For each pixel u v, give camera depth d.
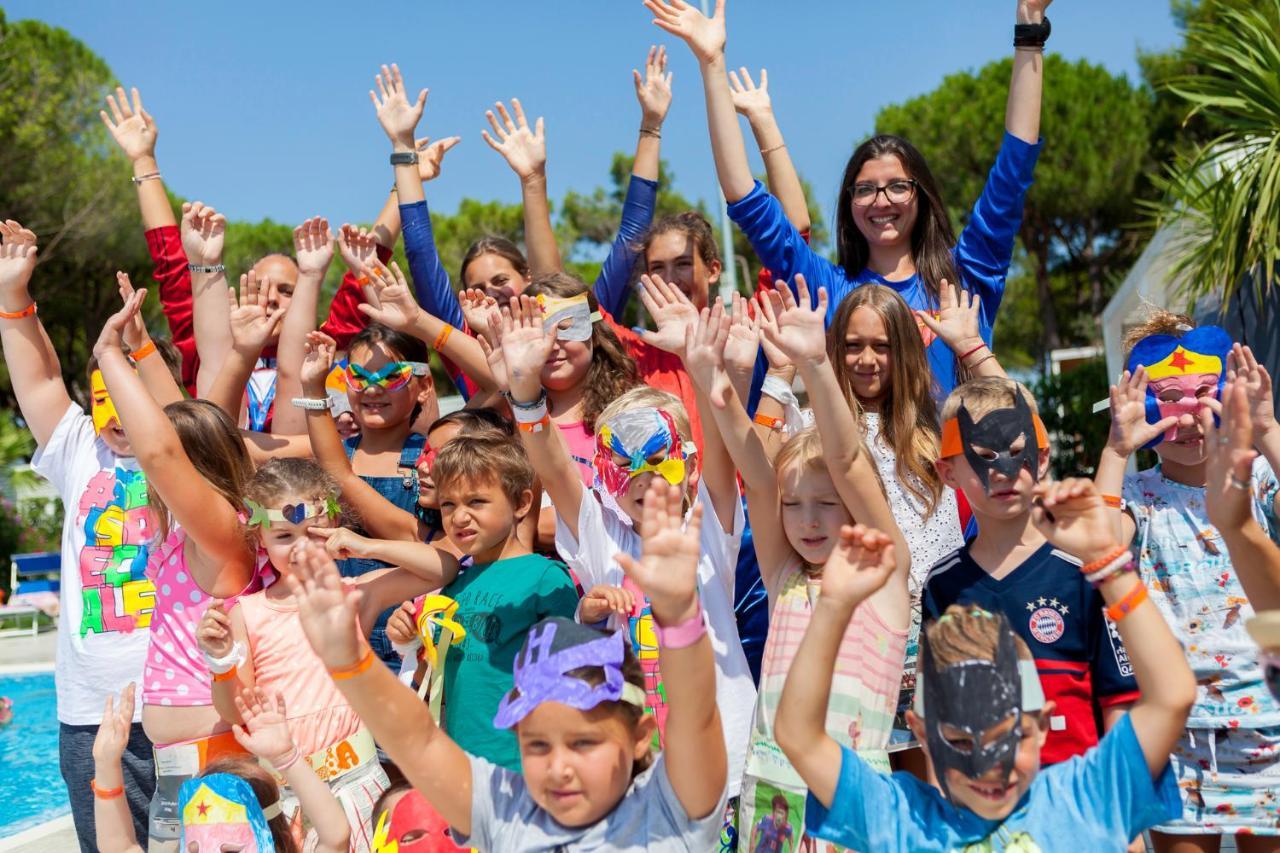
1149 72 28.83
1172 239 10.95
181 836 3.64
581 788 2.59
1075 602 3.27
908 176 4.80
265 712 3.41
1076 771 2.54
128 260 23.33
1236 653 3.74
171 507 3.84
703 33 5.14
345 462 4.73
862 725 3.19
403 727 2.69
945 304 4.37
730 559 3.79
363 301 6.16
